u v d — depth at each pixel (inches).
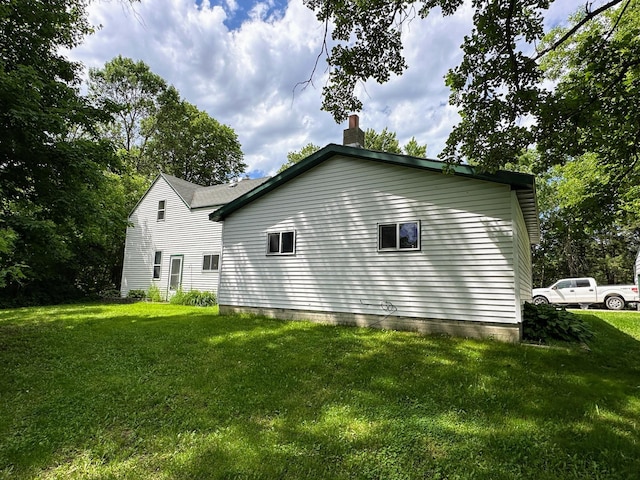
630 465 102.8
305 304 349.7
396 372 185.9
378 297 309.6
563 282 659.4
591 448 111.7
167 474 100.7
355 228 327.9
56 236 289.3
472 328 265.6
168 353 230.8
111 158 321.4
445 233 282.4
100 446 116.2
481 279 265.0
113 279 857.5
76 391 165.3
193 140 1240.8
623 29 408.8
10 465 106.6
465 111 210.4
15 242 255.4
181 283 676.7
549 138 198.5
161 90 1162.0
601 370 189.6
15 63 264.5
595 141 213.3
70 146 282.0
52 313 443.5
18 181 275.6
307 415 137.2
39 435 124.4
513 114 198.2
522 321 271.0
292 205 369.1
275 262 374.9
